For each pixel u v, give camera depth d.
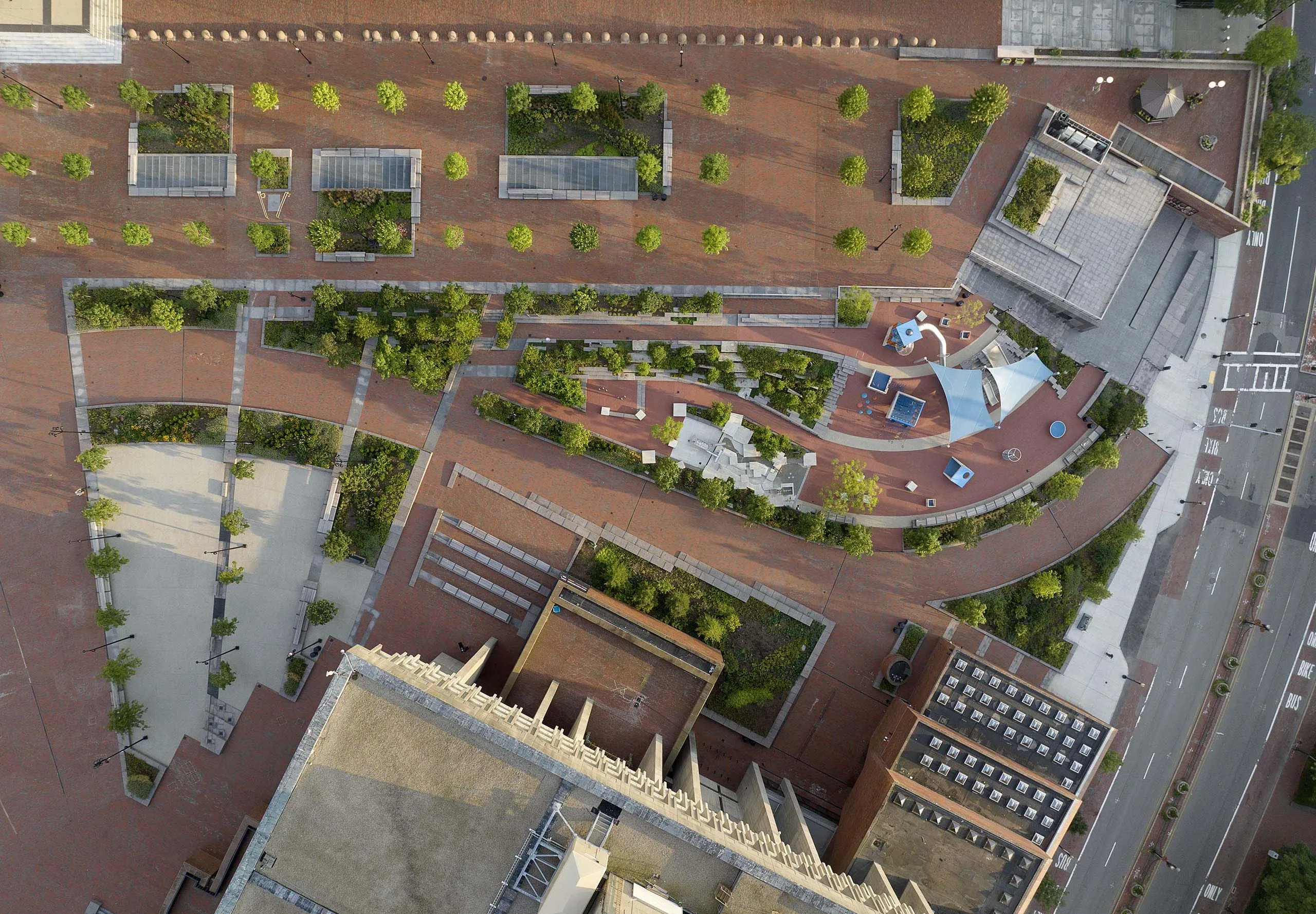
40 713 77.88
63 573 77.88
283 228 76.88
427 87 77.44
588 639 71.50
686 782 67.56
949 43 77.31
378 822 56.03
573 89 75.81
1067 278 76.69
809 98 77.56
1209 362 78.94
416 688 54.38
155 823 78.06
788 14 77.44
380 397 77.75
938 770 69.44
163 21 77.31
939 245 77.69
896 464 78.38
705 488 73.81
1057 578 76.88
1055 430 78.25
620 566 75.81
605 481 78.19
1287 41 71.75
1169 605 79.38
